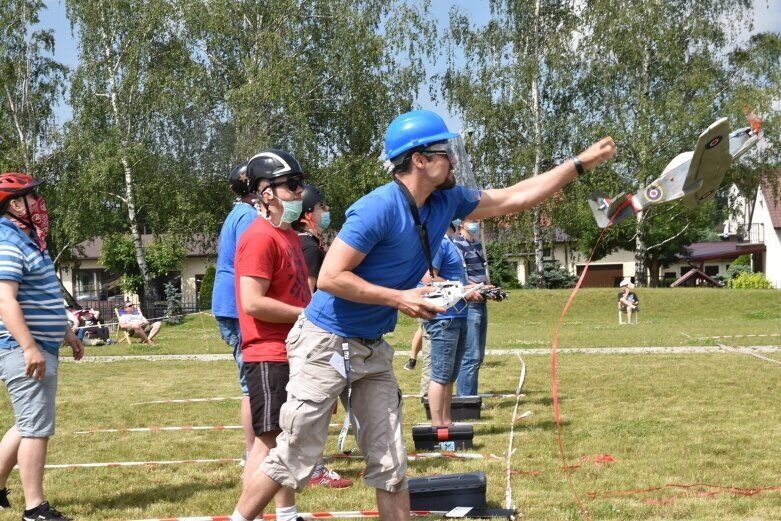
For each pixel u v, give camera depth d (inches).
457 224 320.8
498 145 1400.1
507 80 1368.1
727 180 1393.9
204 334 1104.2
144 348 832.3
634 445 265.7
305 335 145.1
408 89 1332.4
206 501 208.5
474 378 335.9
